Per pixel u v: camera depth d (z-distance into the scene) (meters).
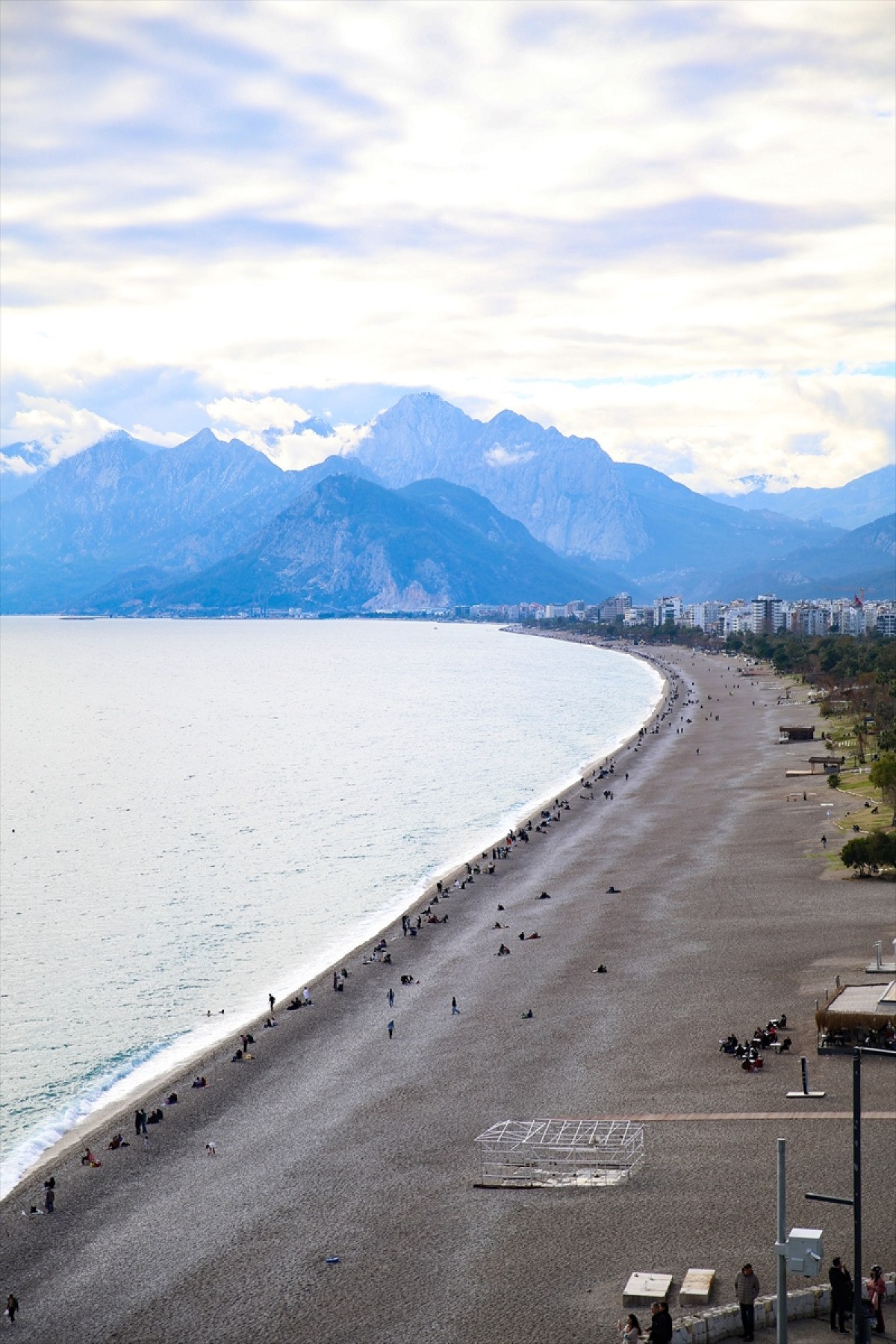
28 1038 100.69
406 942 122.31
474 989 106.00
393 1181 70.94
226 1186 72.06
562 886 141.88
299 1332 56.34
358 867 159.00
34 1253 65.75
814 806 177.12
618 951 114.12
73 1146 79.38
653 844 161.12
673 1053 87.56
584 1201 66.19
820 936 113.12
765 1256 58.75
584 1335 53.81
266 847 173.62
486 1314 56.28
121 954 123.06
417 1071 88.12
